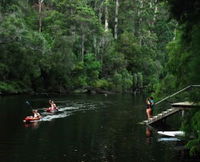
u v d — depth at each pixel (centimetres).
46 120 2728
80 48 6725
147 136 2169
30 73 5534
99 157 1664
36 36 5378
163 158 1675
